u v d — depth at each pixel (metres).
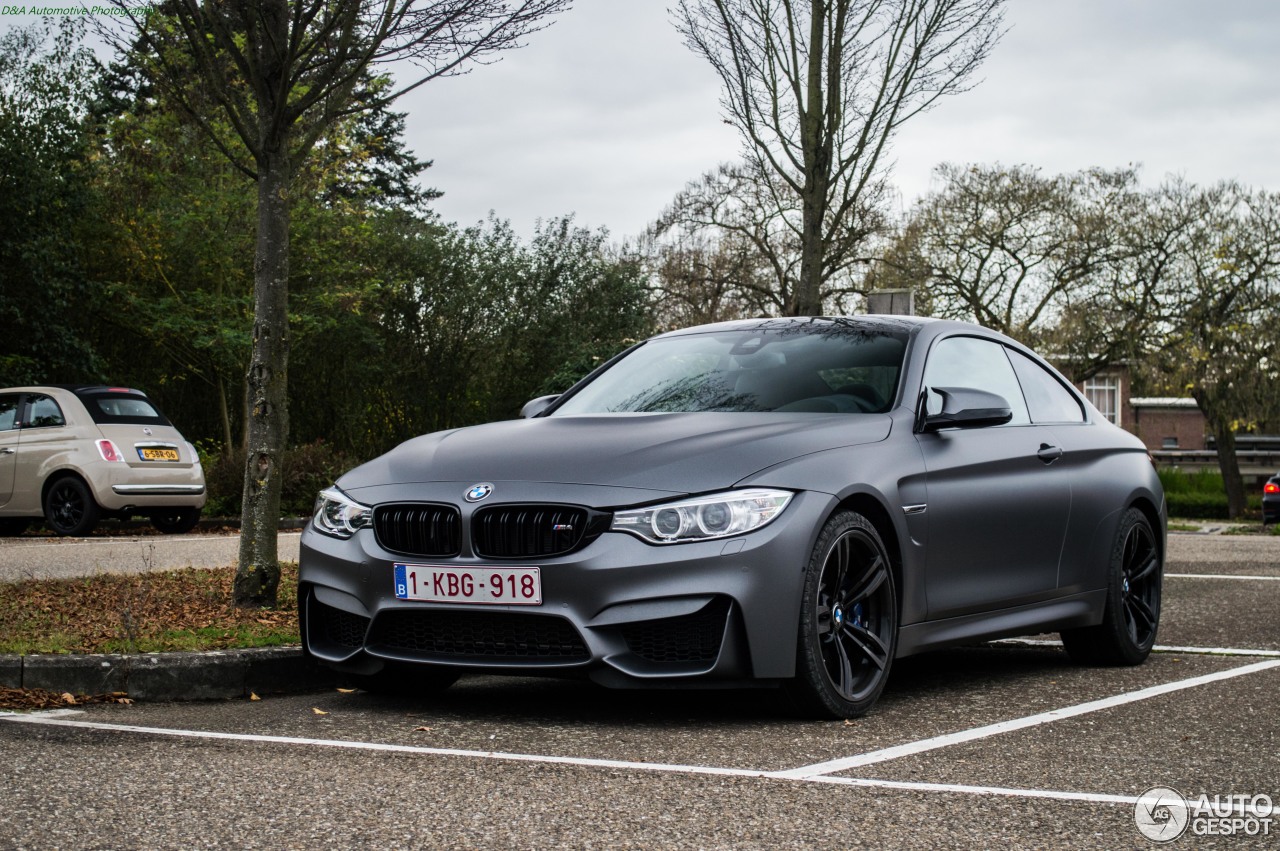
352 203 24.70
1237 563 11.04
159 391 25.61
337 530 4.81
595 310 31.47
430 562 4.48
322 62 6.75
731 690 5.15
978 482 5.23
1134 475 6.29
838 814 3.21
